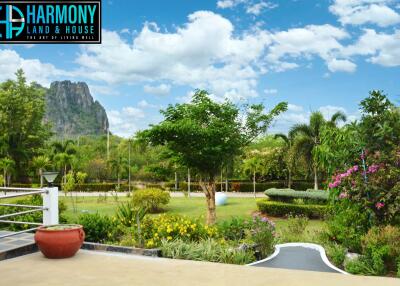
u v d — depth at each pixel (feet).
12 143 151.74
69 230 19.19
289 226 38.17
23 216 30.76
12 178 149.48
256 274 16.81
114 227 28.60
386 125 24.13
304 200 62.13
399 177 23.34
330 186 25.89
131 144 139.03
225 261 22.15
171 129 47.52
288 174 111.14
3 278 16.16
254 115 52.49
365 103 25.54
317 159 30.04
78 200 92.73
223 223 30.30
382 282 15.71
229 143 50.67
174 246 22.50
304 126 82.48
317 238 30.40
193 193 111.86
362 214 24.85
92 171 140.56
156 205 70.18
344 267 22.31
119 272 17.06
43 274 16.71
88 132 538.06
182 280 15.99
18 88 158.71
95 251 20.85
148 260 19.07
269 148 113.91
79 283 15.58
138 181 145.18
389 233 21.27
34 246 20.49
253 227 28.35
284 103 51.83
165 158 53.31
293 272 17.10
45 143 166.81
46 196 21.30
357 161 25.44
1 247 19.66
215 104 50.21
